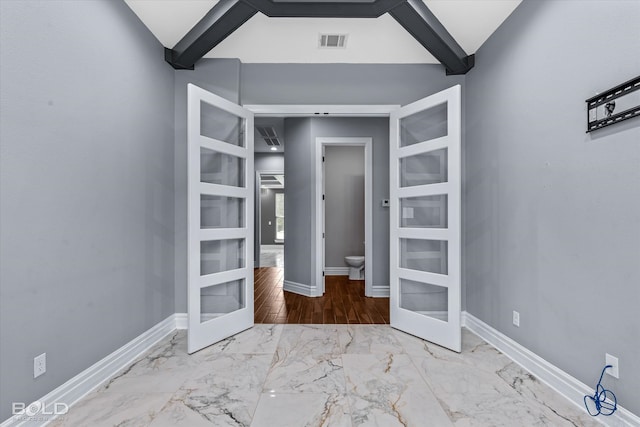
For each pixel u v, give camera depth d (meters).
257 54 3.10
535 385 2.02
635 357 1.49
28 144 1.55
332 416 1.70
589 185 1.74
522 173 2.30
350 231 6.04
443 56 2.88
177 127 3.09
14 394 1.48
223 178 2.93
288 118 4.92
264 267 7.50
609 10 1.61
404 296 3.04
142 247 2.55
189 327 2.50
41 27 1.62
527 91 2.24
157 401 1.84
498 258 2.61
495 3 2.37
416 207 2.96
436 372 2.19
